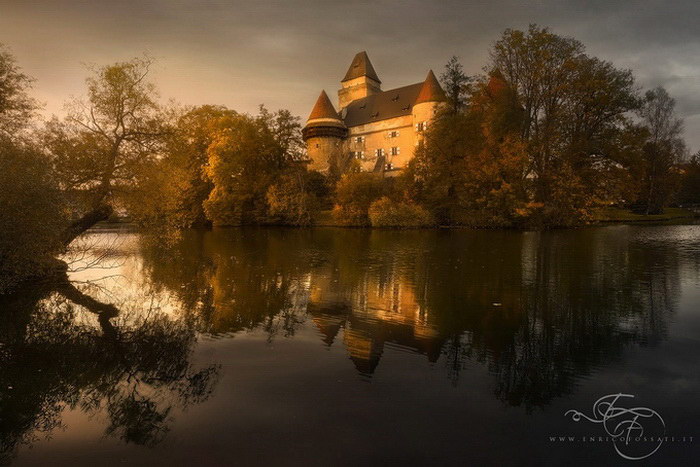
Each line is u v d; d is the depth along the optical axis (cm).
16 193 1049
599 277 1423
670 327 885
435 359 734
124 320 986
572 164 3862
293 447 475
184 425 527
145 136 1659
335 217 4603
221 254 2181
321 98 7944
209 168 4469
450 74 4431
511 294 1202
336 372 680
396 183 4575
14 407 579
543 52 3659
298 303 1138
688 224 4028
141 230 1741
